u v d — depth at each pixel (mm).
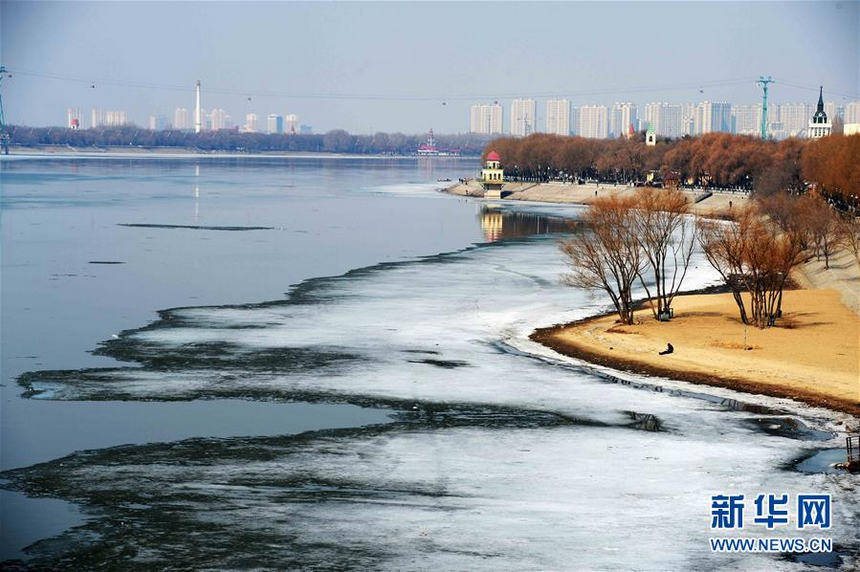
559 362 106562
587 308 135625
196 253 190125
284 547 62312
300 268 171875
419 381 98625
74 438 81500
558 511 67312
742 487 71562
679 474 74000
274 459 77125
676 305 136625
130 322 124375
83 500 69375
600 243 144750
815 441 81375
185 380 98250
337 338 116688
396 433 83250
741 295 144125
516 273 167375
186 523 65688
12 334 116750
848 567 60125
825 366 102438
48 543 62906
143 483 72250
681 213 153125
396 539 63156
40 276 159750
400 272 167875
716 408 90188
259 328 121375
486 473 74312
